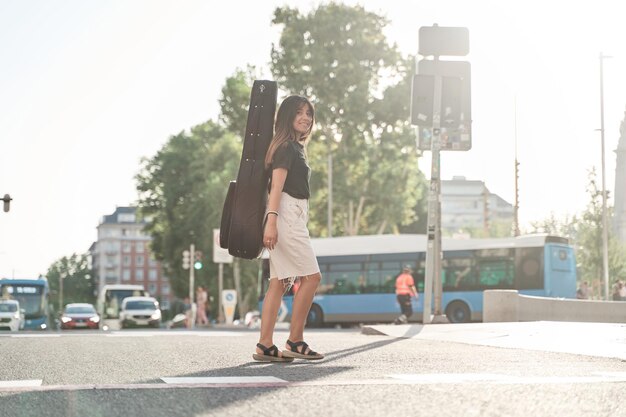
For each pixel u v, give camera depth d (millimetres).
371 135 56875
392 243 38438
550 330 12992
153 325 53250
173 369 6324
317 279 7219
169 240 68312
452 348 9727
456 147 23469
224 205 7242
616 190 55906
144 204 72062
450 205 171000
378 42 56656
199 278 63438
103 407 4137
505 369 6234
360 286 38812
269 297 7203
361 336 14758
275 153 7047
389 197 56031
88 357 7738
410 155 56625
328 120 56125
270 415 3848
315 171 57531
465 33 21094
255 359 7133
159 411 4000
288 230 7023
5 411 4027
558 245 35594
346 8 56594
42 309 51531
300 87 56031
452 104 20766
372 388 4805
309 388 4812
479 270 36250
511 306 22312
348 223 57406
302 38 56719
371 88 56844
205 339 12305
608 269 49594
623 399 4359
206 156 63094
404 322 31000
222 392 4652
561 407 4078
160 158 72125
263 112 7137
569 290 35656
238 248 7086
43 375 5891
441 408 4035
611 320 23094
